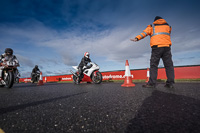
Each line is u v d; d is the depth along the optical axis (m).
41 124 1.03
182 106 1.38
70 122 1.06
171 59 3.21
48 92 3.13
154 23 3.32
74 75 7.49
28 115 1.28
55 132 0.88
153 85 3.29
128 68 4.06
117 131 0.85
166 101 1.63
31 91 3.50
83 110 1.39
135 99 1.82
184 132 0.80
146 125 0.93
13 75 4.91
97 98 2.03
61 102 1.84
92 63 6.66
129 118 1.08
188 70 6.79
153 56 3.31
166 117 1.07
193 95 1.97
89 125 0.98
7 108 1.60
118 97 2.03
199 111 1.19
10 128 0.97
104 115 1.19
